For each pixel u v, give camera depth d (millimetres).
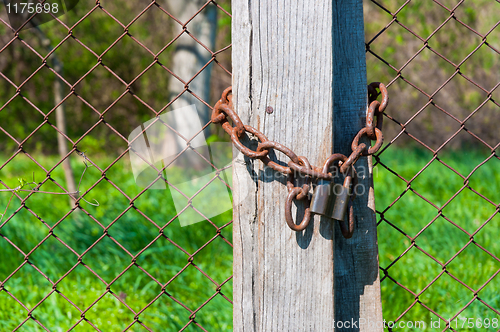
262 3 1206
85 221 3654
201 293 2771
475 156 6449
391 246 3461
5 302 2564
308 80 1222
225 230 3742
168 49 7949
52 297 2613
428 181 5250
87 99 7688
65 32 7285
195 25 6387
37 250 3180
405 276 2873
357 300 1396
